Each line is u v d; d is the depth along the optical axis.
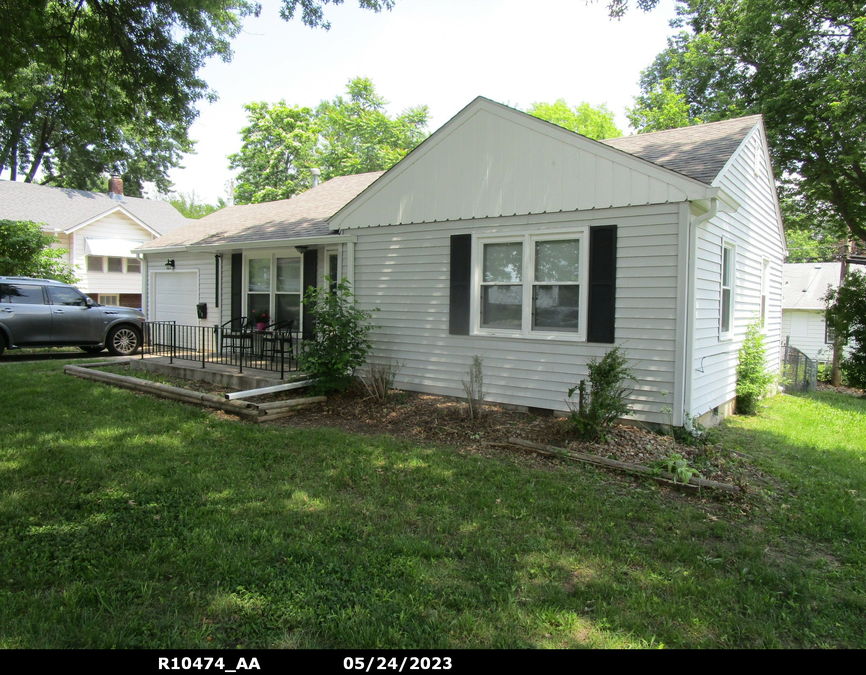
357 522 4.18
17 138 27.86
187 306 14.57
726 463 6.03
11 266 15.84
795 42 18.06
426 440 6.87
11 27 9.00
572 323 7.80
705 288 7.71
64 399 8.51
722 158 7.86
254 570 3.36
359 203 9.83
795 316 26.55
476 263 8.54
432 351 9.03
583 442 6.40
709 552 3.94
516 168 8.11
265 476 5.20
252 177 33.72
